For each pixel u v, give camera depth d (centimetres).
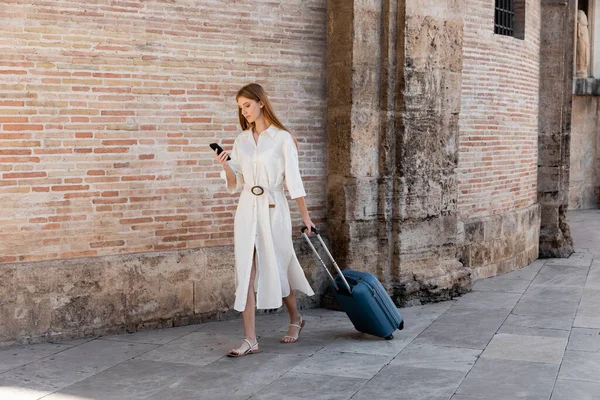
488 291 924
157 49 723
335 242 829
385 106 827
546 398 536
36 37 661
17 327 663
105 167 702
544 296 895
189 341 684
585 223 1677
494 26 1066
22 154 662
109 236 709
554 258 1191
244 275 636
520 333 718
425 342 684
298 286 670
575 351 656
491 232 1024
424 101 845
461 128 987
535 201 1198
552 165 1206
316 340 690
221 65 762
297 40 810
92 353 643
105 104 698
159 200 734
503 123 1064
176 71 735
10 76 653
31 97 663
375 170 832
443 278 866
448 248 892
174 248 745
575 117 2008
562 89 1202
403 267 841
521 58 1107
